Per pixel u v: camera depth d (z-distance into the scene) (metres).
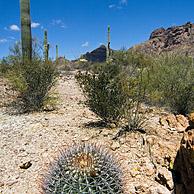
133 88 6.12
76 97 8.87
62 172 3.02
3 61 10.72
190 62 9.51
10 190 4.02
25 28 9.67
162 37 34.91
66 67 16.83
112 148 4.88
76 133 5.64
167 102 7.84
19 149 5.07
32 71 7.61
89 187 2.92
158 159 4.50
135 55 12.32
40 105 7.57
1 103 7.99
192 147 3.46
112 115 6.01
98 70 6.82
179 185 3.77
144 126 5.78
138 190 3.85
